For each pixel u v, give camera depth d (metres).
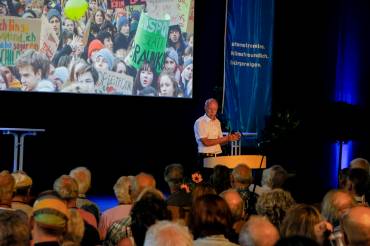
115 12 11.83
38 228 3.62
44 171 12.57
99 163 12.81
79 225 4.33
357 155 12.94
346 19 13.09
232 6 12.34
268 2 12.54
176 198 5.94
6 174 5.55
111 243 5.00
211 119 10.27
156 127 12.95
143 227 4.23
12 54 11.45
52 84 11.59
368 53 12.94
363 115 12.40
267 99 12.55
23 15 11.49
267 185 6.64
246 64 12.41
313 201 6.85
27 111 12.29
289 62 13.05
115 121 12.73
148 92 11.97
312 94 13.07
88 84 11.71
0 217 3.32
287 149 12.59
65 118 12.47
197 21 12.71
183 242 2.94
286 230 4.05
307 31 13.08
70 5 11.65
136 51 11.92
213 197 3.95
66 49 11.63
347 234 3.58
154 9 11.99
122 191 5.86
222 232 3.90
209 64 12.88
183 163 13.06
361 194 6.32
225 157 8.56
